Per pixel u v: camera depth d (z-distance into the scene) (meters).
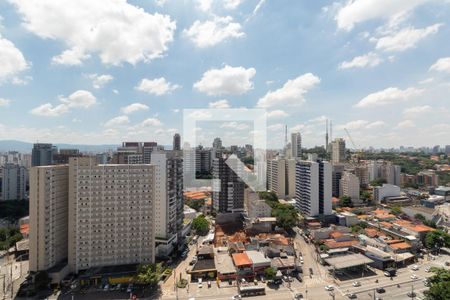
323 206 180.62
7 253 124.00
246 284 97.56
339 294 93.62
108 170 109.38
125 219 110.38
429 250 131.88
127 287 97.50
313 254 130.12
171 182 136.38
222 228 161.88
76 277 103.94
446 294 76.12
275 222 161.75
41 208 100.69
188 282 102.12
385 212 192.62
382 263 113.62
